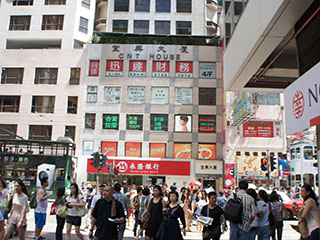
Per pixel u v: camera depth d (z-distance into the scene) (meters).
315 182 21.03
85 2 35.16
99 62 32.19
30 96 32.12
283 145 30.09
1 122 31.83
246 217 6.57
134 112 31.16
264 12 8.73
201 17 35.03
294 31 8.91
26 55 32.94
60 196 8.52
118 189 9.12
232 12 12.84
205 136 30.64
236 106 28.20
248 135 30.12
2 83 32.75
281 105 30.66
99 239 5.73
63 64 32.41
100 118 31.14
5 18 34.44
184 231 10.01
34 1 34.66
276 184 29.34
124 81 31.69
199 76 31.62
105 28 36.81
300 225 6.23
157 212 7.23
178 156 30.41
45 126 31.58
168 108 31.12
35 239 8.66
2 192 9.05
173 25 34.78
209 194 7.20
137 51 32.16
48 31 33.81
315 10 7.46
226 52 13.84
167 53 31.98
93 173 30.06
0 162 24.27
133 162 29.77
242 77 12.42
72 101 31.77
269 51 9.99
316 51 7.65
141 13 35.09
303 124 6.86
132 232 12.17
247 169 29.56
